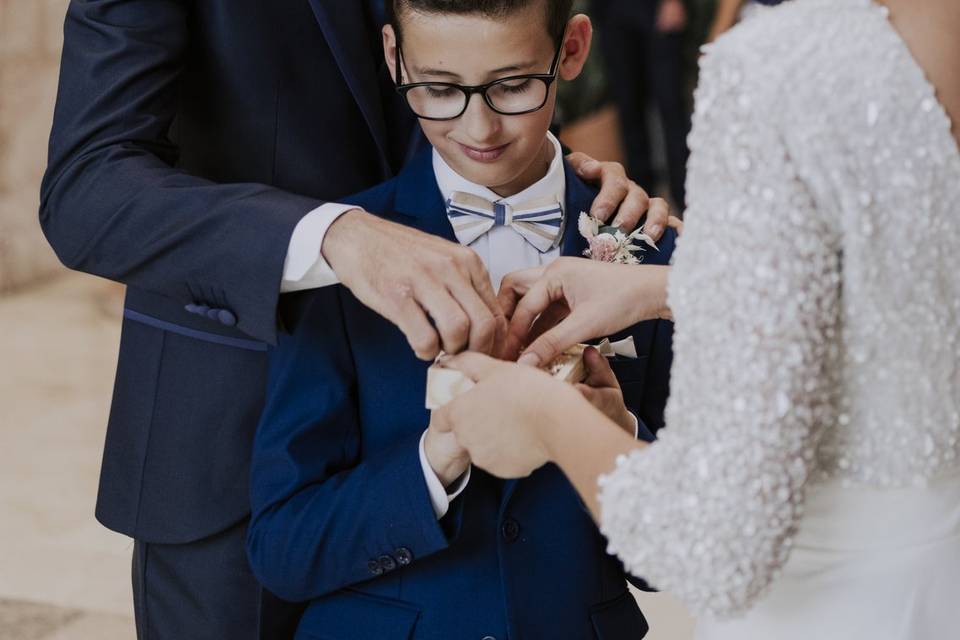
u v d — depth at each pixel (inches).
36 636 109.3
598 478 44.9
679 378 42.8
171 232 60.0
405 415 60.9
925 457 44.8
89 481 141.9
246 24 65.8
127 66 62.9
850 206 40.8
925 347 43.7
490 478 60.7
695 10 230.2
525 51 57.0
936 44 42.9
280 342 61.6
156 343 68.6
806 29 42.3
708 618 52.1
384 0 66.2
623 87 240.5
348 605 60.9
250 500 64.9
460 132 58.9
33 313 202.1
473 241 63.4
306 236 57.5
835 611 47.8
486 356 53.2
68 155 63.8
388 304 54.7
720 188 41.4
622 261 63.4
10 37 204.4
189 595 70.2
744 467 40.5
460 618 59.6
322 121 68.5
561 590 60.4
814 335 40.6
